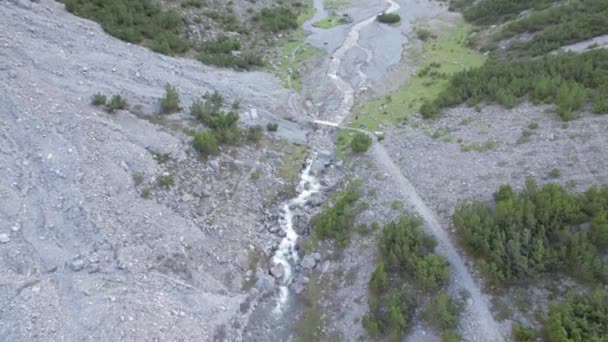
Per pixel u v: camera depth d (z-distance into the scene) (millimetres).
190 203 29719
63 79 34219
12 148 27984
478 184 30141
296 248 29891
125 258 24859
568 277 22906
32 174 27016
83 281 23203
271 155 36406
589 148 30016
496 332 22031
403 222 27109
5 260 22906
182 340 22969
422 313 23609
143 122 33531
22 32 36438
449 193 30359
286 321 25953
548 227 24094
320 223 29906
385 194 31906
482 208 26266
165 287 24750
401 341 22969
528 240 23594
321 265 28531
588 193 25062
